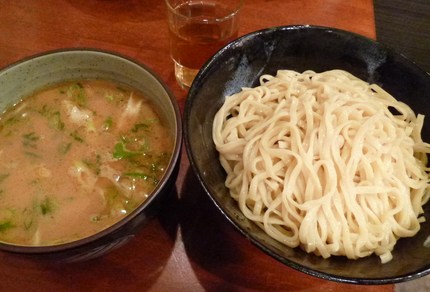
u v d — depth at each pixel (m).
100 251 0.23
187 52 0.36
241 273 0.28
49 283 0.27
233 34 0.37
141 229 0.25
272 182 0.30
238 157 0.32
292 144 0.30
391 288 0.28
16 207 0.26
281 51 0.35
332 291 0.27
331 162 0.29
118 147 0.29
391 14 0.71
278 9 0.44
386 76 0.35
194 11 0.38
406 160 0.31
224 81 0.34
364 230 0.28
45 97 0.31
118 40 0.40
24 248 0.21
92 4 0.43
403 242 0.29
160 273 0.28
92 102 0.31
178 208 0.30
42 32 0.41
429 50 0.67
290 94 0.34
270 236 0.28
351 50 0.35
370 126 0.31
